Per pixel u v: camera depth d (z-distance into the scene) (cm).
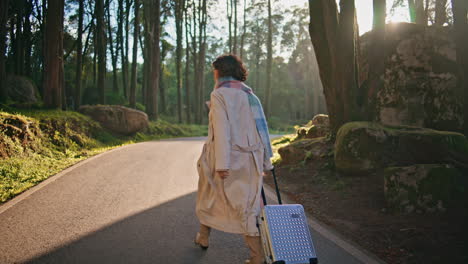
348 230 466
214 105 296
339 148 698
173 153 1220
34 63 3070
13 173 749
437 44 816
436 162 613
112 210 515
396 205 518
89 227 439
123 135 1847
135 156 1102
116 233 421
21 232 414
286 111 6631
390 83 816
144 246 383
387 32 848
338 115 848
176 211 519
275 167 927
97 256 353
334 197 614
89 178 738
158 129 2303
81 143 1318
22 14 2362
